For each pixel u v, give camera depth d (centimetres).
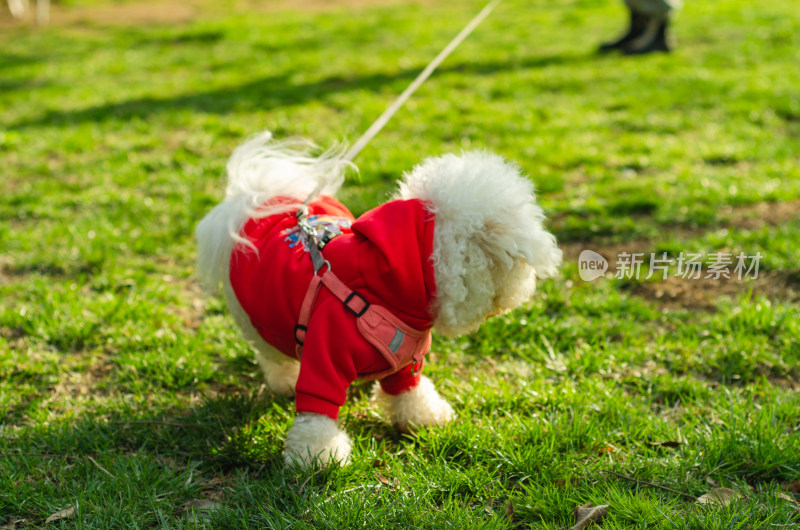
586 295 410
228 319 392
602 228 489
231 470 277
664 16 1070
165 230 501
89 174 618
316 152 622
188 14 1587
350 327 242
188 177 604
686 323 381
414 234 237
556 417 296
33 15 1566
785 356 338
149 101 870
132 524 240
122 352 358
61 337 368
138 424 300
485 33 1293
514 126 733
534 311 388
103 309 392
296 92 898
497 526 234
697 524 227
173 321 390
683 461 263
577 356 347
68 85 959
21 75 1020
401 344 248
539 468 264
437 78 961
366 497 249
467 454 275
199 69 1062
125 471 265
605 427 288
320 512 239
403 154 632
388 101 848
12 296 416
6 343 365
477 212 232
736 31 1223
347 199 531
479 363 352
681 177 575
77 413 312
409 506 243
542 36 1250
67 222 517
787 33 1179
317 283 246
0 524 241
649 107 798
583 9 1530
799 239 448
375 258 242
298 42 1241
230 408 309
